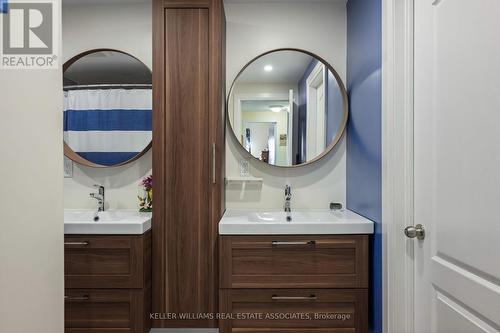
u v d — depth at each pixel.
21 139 0.75
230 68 2.25
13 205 0.72
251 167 2.27
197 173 1.91
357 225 1.69
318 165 2.27
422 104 1.30
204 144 1.91
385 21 1.48
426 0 1.26
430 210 1.25
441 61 1.16
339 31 2.23
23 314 0.75
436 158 1.20
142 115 2.25
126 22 2.25
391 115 1.44
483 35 0.94
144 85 2.24
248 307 1.72
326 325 1.71
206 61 1.91
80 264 1.74
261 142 2.25
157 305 1.88
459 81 1.06
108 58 2.26
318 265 1.71
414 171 1.36
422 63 1.29
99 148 2.25
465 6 1.02
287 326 1.71
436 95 1.20
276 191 2.28
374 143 1.68
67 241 1.72
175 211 1.90
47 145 0.85
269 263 1.71
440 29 1.17
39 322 0.81
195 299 1.90
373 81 1.69
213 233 1.90
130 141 2.25
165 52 1.91
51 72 0.87
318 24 2.24
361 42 1.89
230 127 2.24
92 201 2.29
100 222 1.72
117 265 1.74
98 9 2.25
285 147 2.24
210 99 1.90
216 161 1.90
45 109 0.84
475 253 0.99
